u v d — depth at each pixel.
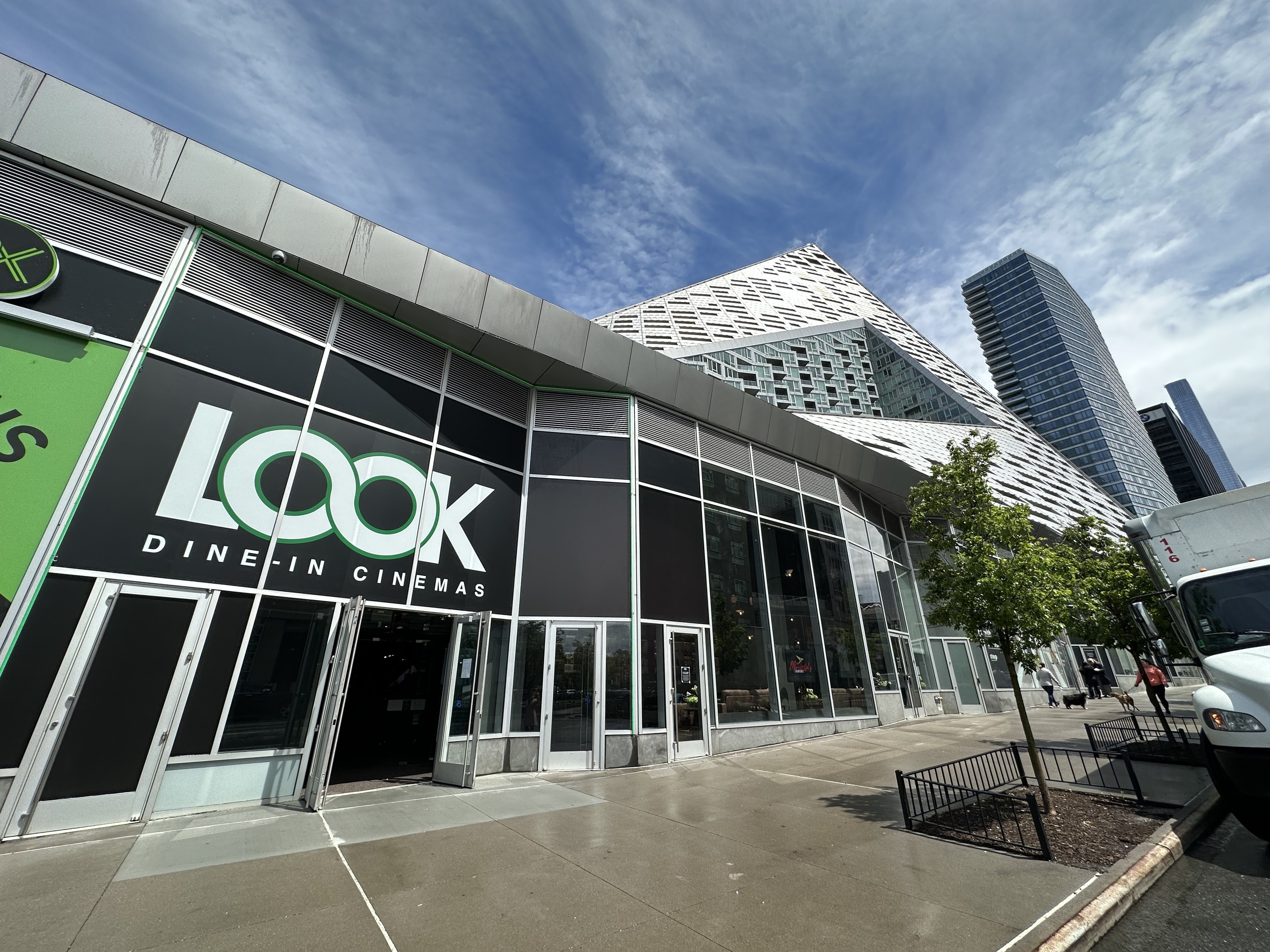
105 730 5.98
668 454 12.59
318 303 8.91
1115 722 12.84
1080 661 28.47
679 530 12.09
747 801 7.34
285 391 8.22
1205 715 5.52
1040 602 6.87
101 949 3.32
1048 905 4.01
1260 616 6.21
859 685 14.94
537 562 10.67
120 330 6.99
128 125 7.41
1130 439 123.31
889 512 20.39
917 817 6.47
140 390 6.95
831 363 61.41
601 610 10.62
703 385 13.26
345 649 7.39
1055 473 54.56
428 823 6.19
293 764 7.17
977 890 4.33
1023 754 10.41
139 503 6.63
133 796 6.01
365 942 3.50
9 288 6.39
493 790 7.94
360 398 9.06
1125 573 11.76
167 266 7.59
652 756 10.09
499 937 3.59
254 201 8.16
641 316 57.47
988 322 146.50
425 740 11.72
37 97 6.91
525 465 11.30
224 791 6.62
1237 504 7.07
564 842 5.57
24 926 3.56
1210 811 6.48
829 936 3.62
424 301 9.48
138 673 6.27
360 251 8.95
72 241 6.99
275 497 7.76
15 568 5.77
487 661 8.86
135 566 6.45
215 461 7.32
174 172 7.64
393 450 9.27
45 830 5.50
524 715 9.73
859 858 5.12
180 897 4.08
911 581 20.61
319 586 7.90
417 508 9.35
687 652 11.27
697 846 5.48
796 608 13.95
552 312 10.95
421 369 10.02
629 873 4.74
